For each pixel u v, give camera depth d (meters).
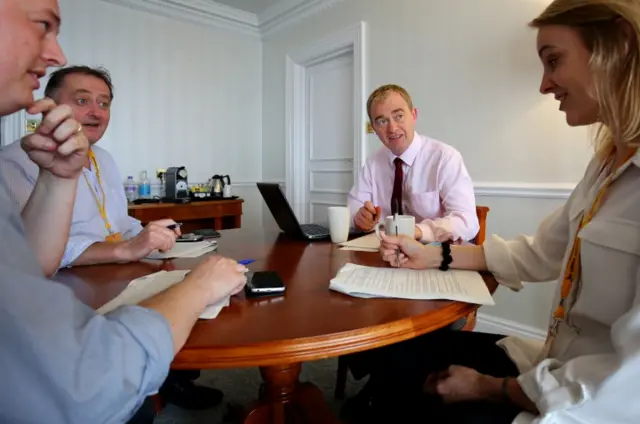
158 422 1.55
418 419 0.88
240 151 4.35
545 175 2.19
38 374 0.41
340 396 1.69
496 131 2.38
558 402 0.57
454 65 2.57
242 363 0.56
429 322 0.69
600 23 0.65
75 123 0.75
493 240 1.02
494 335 1.04
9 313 0.41
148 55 3.69
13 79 0.50
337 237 1.38
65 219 0.81
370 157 2.09
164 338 0.50
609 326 0.69
